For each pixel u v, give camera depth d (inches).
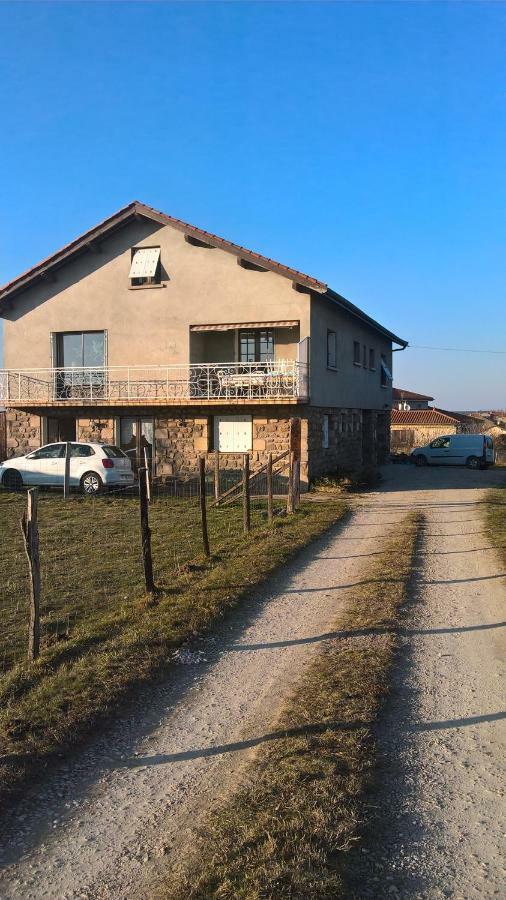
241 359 858.1
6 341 893.8
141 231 845.2
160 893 117.7
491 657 236.4
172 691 208.2
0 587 325.1
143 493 309.1
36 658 228.4
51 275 871.7
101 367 839.7
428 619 281.4
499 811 142.2
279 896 114.1
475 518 578.9
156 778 156.9
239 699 200.8
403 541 454.3
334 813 137.8
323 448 863.7
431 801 145.6
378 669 219.3
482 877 121.3
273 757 161.9
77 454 738.2
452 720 186.5
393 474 1107.9
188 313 828.6
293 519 548.4
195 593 312.7
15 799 148.1
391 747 170.2
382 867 123.7
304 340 786.2
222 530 492.1
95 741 176.4
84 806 145.6
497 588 333.7
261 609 296.4
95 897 117.6
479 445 1250.6
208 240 807.7
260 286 803.4
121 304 853.2
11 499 665.0
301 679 213.5
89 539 453.1
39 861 127.5
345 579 350.6
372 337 1190.9
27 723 179.5
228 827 134.3
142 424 866.1
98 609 291.9
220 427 829.8
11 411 908.6
